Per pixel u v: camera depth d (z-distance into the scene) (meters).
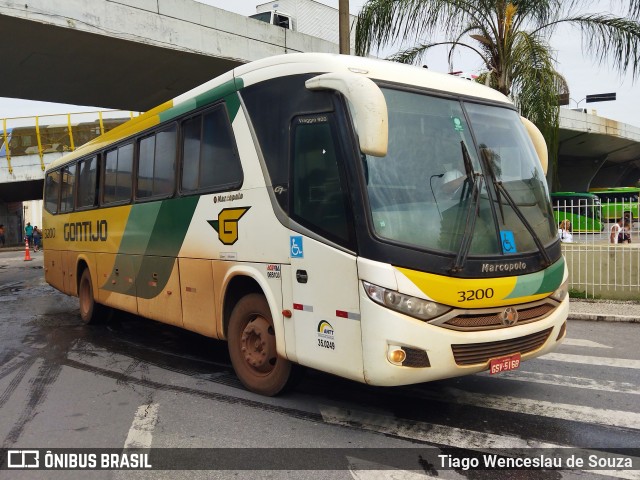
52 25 11.05
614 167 53.97
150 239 7.04
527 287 4.38
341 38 11.59
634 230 11.98
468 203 4.36
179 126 6.49
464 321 4.08
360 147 3.91
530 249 4.53
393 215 4.11
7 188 37.34
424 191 4.29
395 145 4.32
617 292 10.38
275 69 5.04
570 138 35.75
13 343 8.01
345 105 4.30
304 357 4.53
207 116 5.95
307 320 4.50
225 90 5.65
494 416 4.70
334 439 4.24
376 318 3.93
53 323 9.70
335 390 5.42
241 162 5.30
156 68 14.23
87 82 15.04
